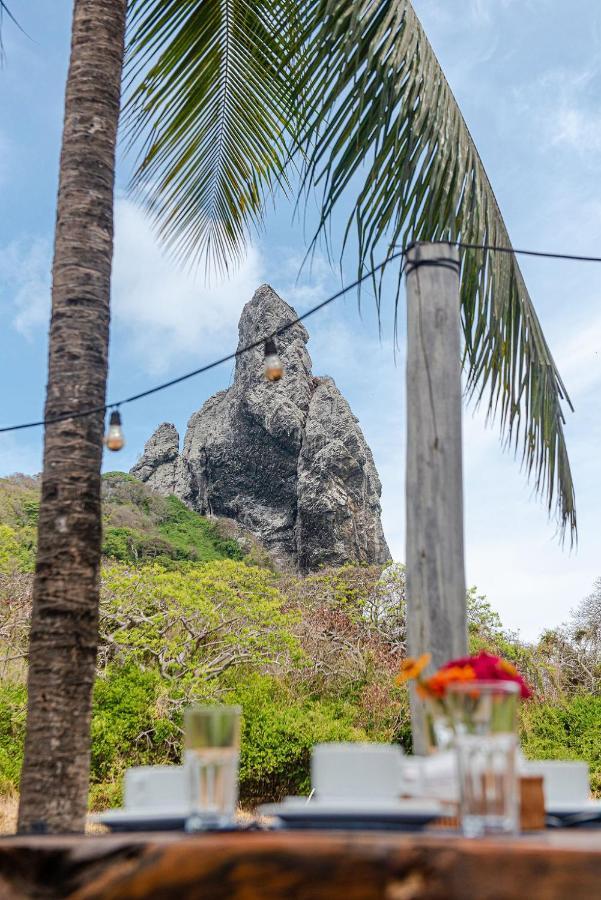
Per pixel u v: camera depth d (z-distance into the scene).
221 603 15.40
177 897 1.30
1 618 15.24
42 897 1.40
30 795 3.38
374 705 14.98
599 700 15.96
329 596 18.62
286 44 4.89
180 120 5.45
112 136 4.22
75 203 4.04
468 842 1.28
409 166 3.88
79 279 3.94
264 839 1.31
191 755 1.70
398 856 1.24
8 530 17.67
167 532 53.44
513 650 16.91
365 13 3.96
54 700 3.46
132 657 13.81
